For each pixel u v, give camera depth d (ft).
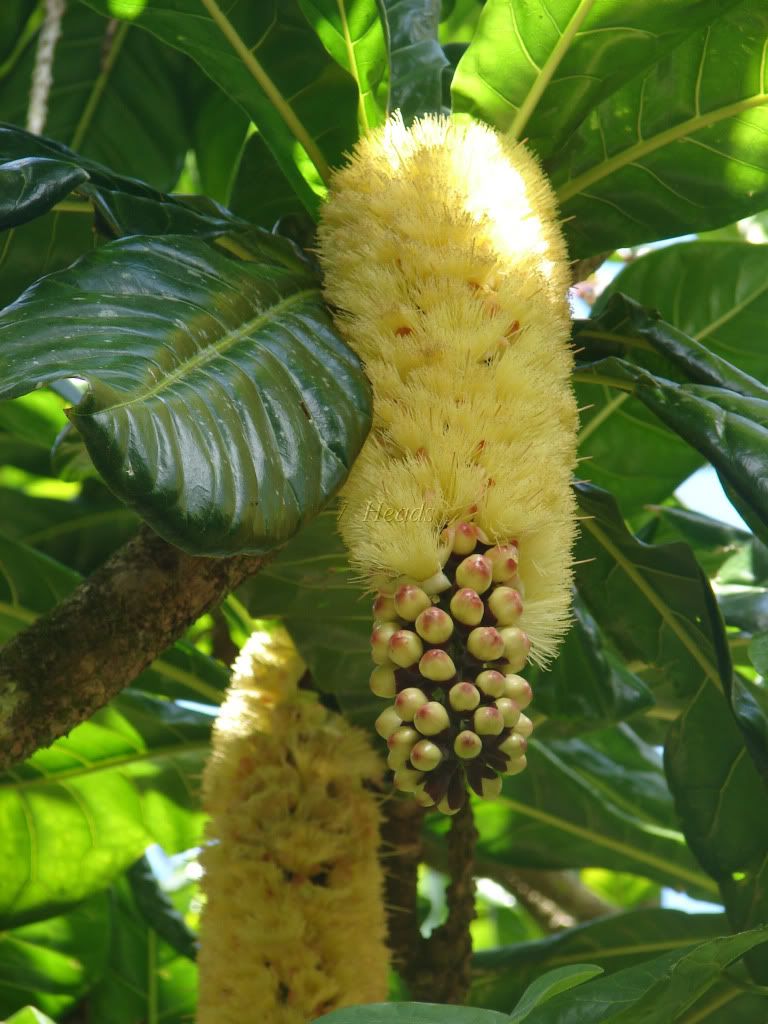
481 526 4.32
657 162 5.21
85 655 4.83
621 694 5.96
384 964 5.33
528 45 5.03
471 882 5.79
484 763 4.24
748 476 4.59
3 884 6.24
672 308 6.56
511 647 4.25
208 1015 5.13
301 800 5.35
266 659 5.55
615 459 6.66
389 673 4.27
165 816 6.39
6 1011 6.99
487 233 4.64
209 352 4.35
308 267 4.98
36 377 4.09
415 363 4.49
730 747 5.48
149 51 7.39
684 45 5.07
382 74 5.08
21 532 7.22
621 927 6.54
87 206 5.24
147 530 4.91
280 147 5.20
